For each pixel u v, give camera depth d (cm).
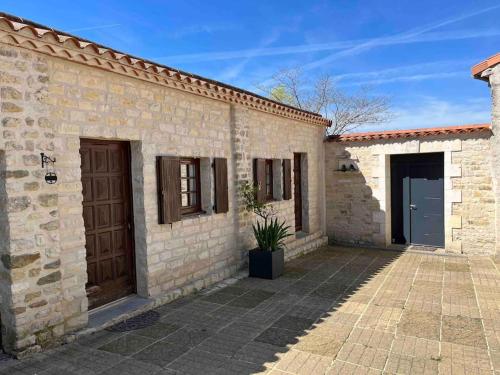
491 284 620
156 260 516
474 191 820
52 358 363
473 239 827
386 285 618
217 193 627
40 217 371
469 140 820
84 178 448
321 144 992
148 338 410
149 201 503
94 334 419
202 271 604
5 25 326
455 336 416
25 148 359
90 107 428
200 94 578
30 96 363
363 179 950
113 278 486
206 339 409
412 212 936
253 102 689
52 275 381
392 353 376
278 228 684
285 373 338
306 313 489
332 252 889
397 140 898
